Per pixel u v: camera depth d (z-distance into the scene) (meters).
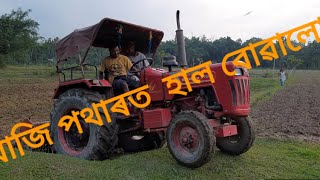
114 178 4.45
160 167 4.91
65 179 4.33
